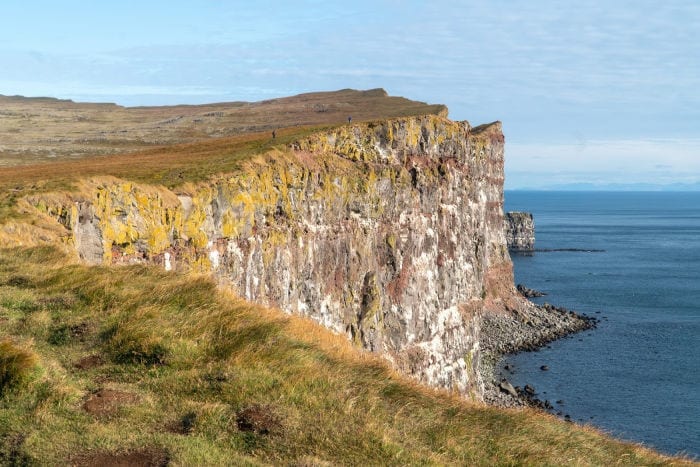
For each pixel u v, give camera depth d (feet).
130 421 40.34
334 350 62.64
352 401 48.32
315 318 157.89
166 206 110.01
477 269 277.03
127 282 63.21
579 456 53.88
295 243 150.61
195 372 48.19
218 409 42.83
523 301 372.99
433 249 216.54
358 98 565.94
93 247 93.61
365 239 180.55
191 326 54.54
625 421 199.52
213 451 38.04
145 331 51.72
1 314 53.57
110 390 43.73
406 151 204.64
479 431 51.60
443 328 222.69
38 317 53.26
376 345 178.60
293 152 161.99
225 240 124.77
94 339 51.80
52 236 83.10
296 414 44.37
